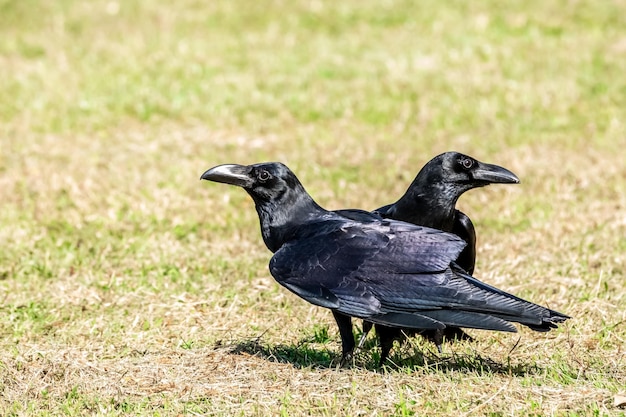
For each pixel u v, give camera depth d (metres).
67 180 15.81
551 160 16.75
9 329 10.55
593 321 10.14
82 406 8.27
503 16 25.47
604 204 14.46
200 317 10.74
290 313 10.80
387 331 9.04
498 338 9.79
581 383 8.30
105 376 8.88
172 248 13.07
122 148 17.88
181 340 10.09
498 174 9.51
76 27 25.69
